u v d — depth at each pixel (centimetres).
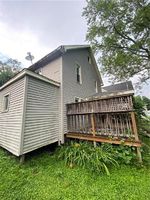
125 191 279
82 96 947
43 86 578
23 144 432
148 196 262
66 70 779
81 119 610
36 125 503
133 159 420
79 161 413
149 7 877
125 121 468
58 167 405
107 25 1118
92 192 280
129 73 1235
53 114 618
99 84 1431
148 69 1188
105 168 361
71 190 289
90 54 1202
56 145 614
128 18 1031
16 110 496
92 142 557
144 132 781
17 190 288
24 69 476
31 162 438
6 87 627
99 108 539
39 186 305
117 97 490
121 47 1169
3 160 450
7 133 540
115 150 446
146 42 1049
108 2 1023
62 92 696
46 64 824
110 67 1268
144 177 334
